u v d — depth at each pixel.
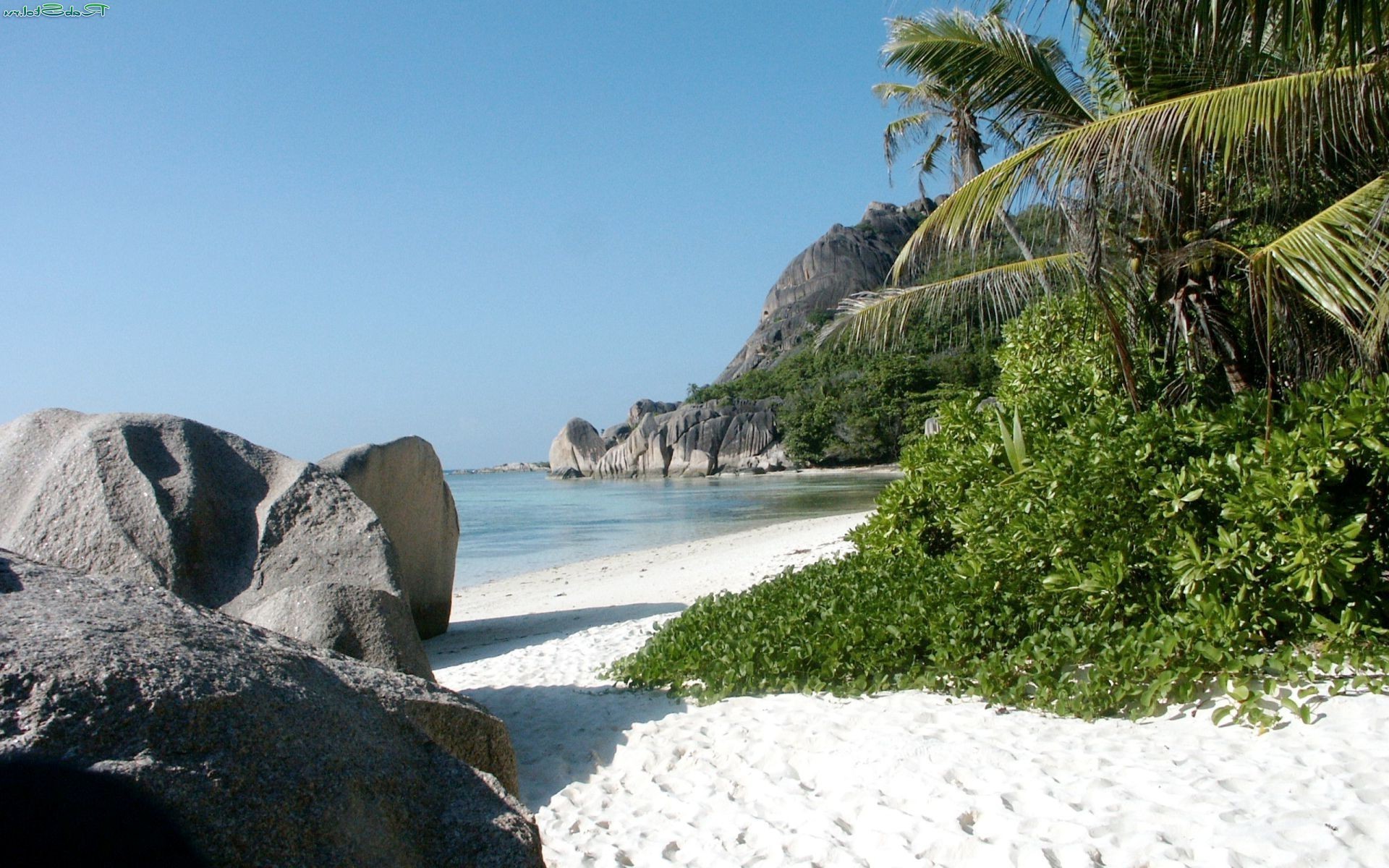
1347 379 5.65
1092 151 6.76
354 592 6.09
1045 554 6.02
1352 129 6.64
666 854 3.93
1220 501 5.51
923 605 6.31
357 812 2.10
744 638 6.68
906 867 3.47
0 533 6.50
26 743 1.77
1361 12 5.32
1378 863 2.98
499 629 11.56
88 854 1.69
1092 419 6.58
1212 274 7.84
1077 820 3.55
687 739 5.31
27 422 7.36
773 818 4.10
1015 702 5.00
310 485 7.21
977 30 8.97
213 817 1.86
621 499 51.25
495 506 48.78
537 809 4.66
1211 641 4.81
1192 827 3.35
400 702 2.96
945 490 8.29
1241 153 6.64
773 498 42.16
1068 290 8.66
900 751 4.48
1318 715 4.12
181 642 2.23
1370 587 5.03
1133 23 6.97
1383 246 5.92
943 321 10.15
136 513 6.55
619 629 9.62
